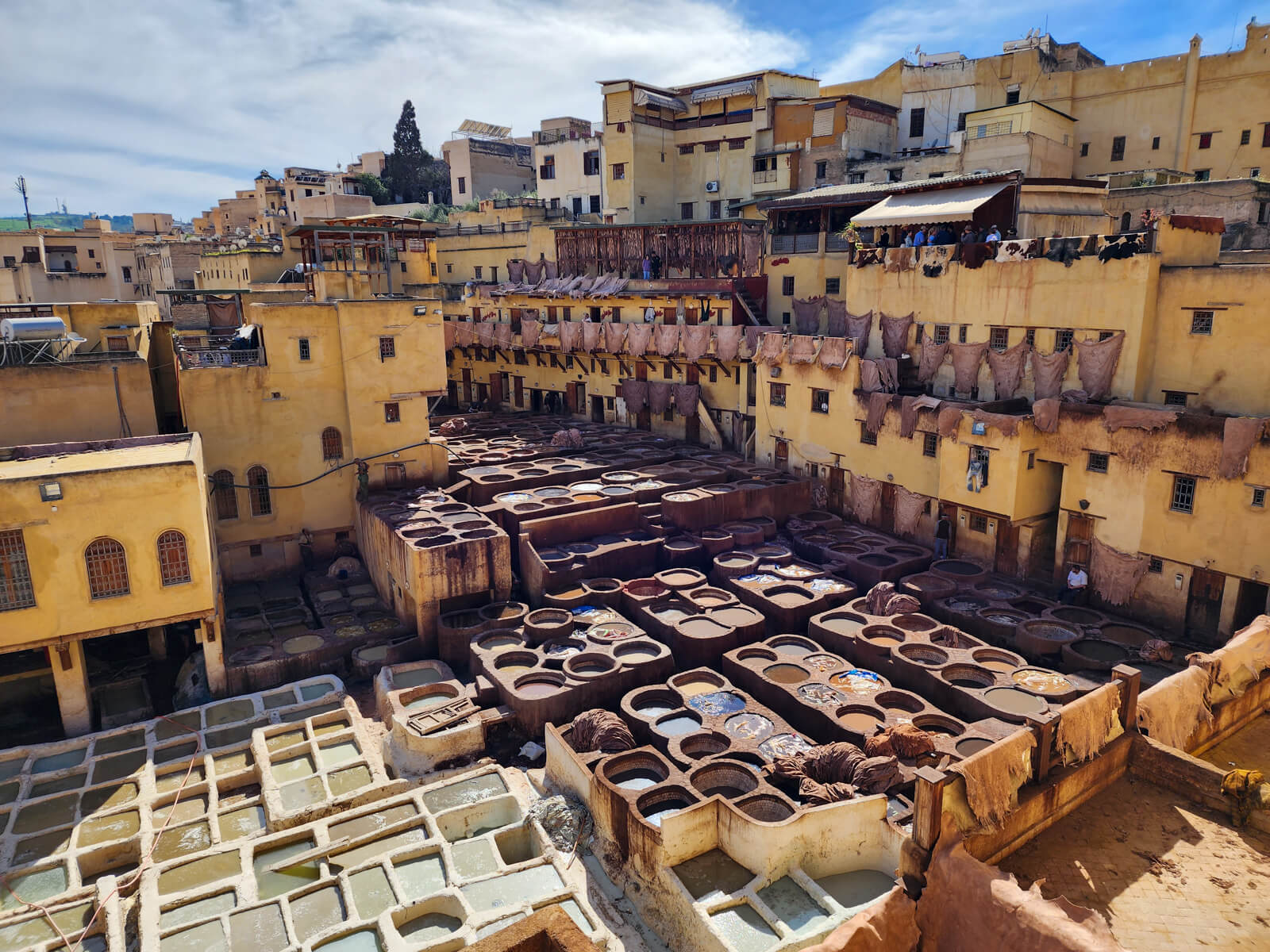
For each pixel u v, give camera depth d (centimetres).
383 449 3619
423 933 1709
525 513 3309
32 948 1705
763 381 4106
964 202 3388
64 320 3259
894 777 1936
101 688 2712
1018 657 2489
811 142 5206
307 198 8012
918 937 1108
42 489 2255
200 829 2059
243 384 3344
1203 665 1491
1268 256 3128
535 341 5397
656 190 5938
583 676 2491
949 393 3397
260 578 3497
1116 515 2762
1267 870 1156
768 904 1683
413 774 2267
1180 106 4434
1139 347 2767
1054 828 1240
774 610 2861
